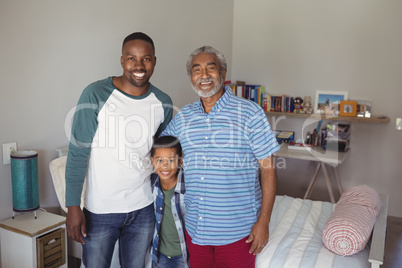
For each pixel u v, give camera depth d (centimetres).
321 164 400
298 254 194
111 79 182
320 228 227
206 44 400
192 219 167
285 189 452
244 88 437
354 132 413
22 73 220
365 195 238
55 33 236
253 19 446
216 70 162
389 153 403
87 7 254
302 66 430
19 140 224
